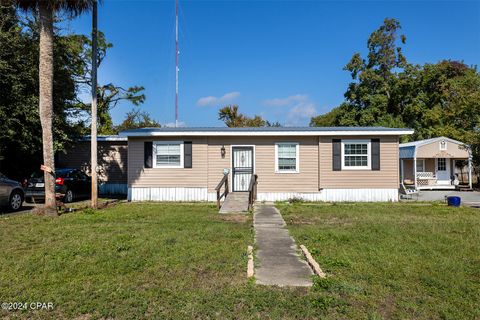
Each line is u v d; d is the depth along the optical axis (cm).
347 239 807
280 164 1656
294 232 890
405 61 3331
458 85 2980
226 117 3606
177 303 453
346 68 3512
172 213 1246
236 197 1548
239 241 795
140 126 4181
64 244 750
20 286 508
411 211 1309
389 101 3375
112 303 454
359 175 1633
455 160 2752
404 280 538
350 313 427
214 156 1661
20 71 1520
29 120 1512
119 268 589
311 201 1623
